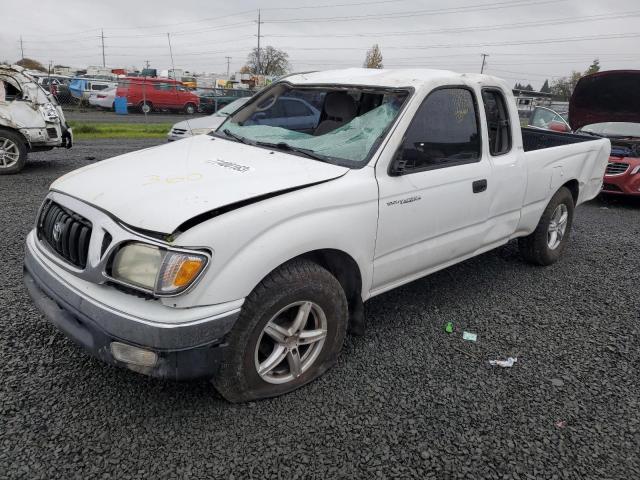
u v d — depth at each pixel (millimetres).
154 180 2803
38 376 2955
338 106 3623
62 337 3377
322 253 2975
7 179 8391
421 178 3377
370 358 3391
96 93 26531
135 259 2391
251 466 2402
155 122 21391
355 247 3016
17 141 8930
